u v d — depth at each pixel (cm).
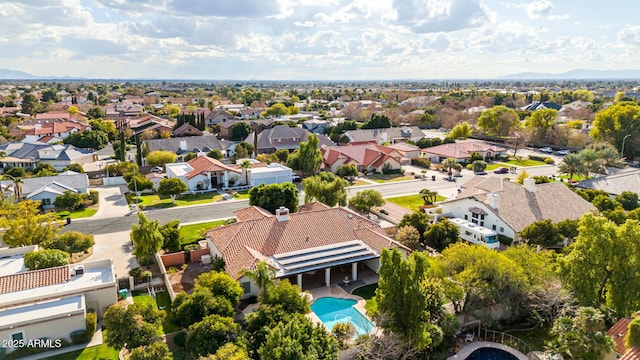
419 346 3097
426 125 17712
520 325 3747
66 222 6341
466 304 3725
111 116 19188
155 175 8900
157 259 4888
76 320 3394
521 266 3788
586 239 3578
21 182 7394
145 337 3039
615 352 2961
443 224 5366
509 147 13450
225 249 4584
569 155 8644
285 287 3475
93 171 9356
